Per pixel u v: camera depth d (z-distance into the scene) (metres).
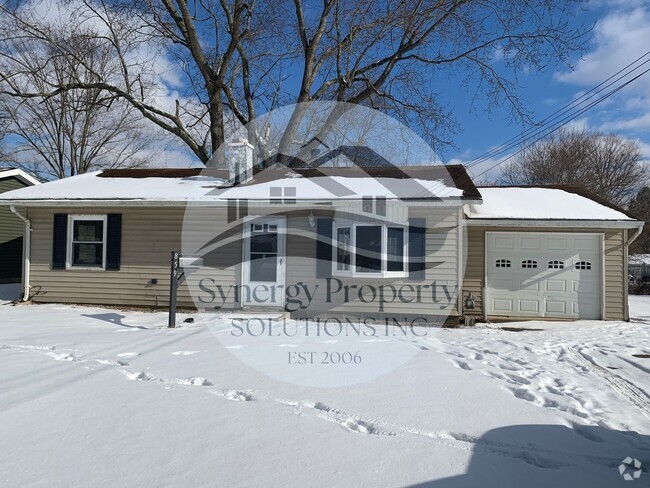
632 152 33.34
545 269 11.05
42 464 3.09
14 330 7.67
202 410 4.10
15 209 11.26
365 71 18.05
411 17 15.90
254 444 3.44
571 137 33.91
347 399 4.45
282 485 2.88
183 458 3.21
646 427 3.98
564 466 3.22
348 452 3.34
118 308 10.84
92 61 22.25
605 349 7.30
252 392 4.61
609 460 3.32
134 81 19.11
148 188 11.66
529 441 3.58
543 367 6.00
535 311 11.03
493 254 11.23
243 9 17.06
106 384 4.76
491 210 11.24
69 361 5.66
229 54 17.16
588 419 4.10
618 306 10.78
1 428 3.64
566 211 11.04
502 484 2.94
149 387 4.72
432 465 3.17
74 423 3.76
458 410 4.21
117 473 2.99
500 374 5.56
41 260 11.35
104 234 11.11
